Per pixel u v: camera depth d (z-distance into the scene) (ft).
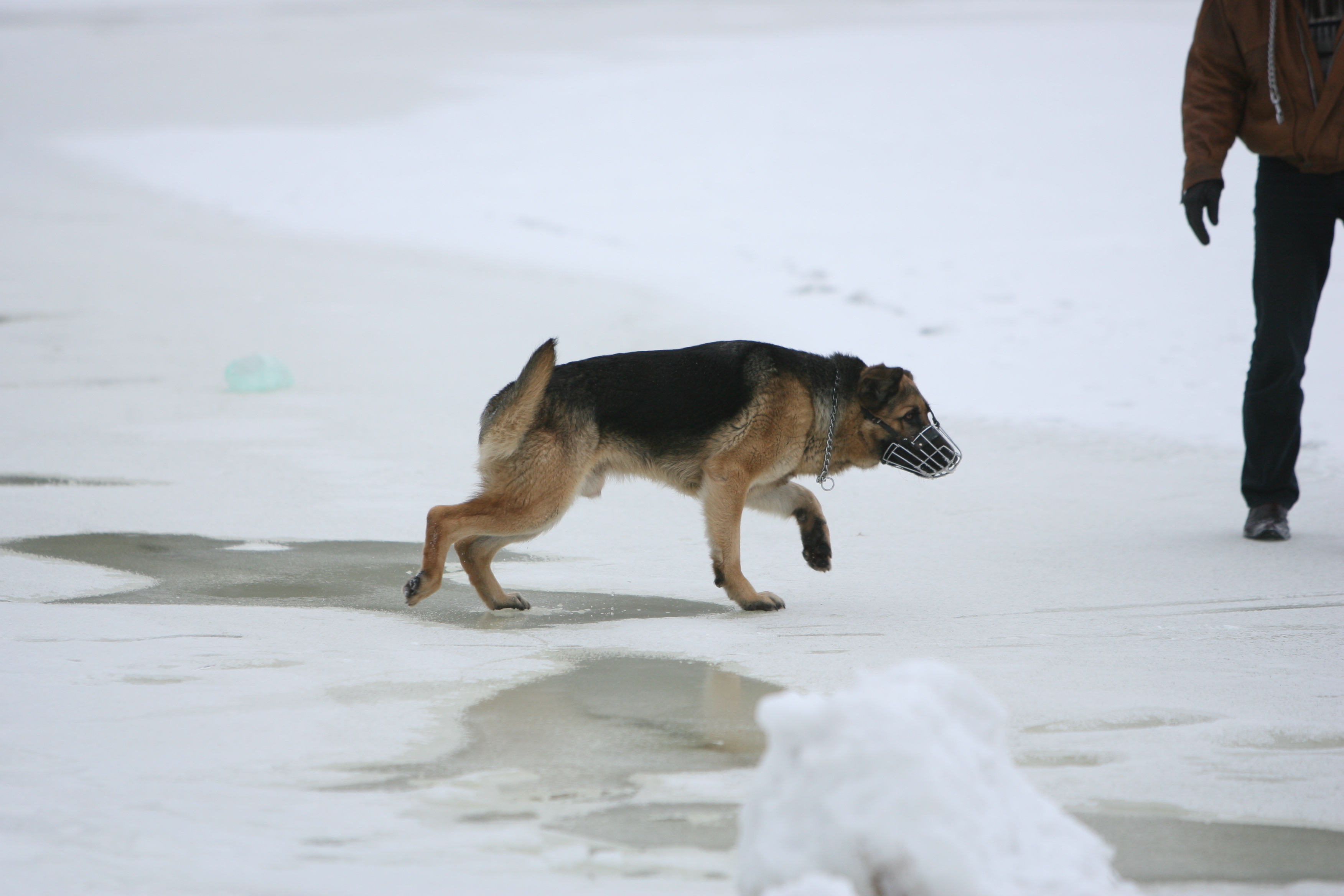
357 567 32.65
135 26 371.76
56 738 20.22
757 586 31.71
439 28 331.16
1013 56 208.85
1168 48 212.23
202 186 141.59
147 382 57.88
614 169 136.87
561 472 29.32
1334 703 22.17
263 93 216.13
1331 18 33.01
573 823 17.19
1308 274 34.37
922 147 139.54
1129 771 19.06
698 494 30.86
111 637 26.04
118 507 37.78
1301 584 30.37
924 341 65.26
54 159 163.32
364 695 22.75
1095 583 30.91
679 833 16.88
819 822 12.73
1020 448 45.88
